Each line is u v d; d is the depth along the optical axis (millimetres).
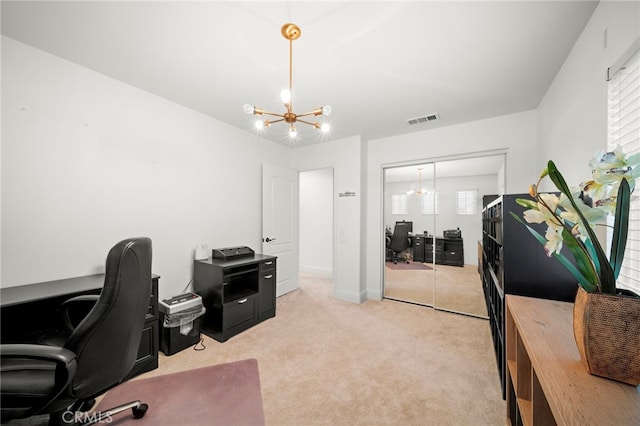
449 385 1811
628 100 1156
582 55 1576
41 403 981
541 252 1509
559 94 2006
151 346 1992
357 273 3627
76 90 1991
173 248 2645
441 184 3502
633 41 1076
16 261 1733
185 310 2322
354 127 3318
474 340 2467
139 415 1494
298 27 1554
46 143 1855
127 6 1419
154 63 1973
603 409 605
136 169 2354
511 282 1575
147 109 2424
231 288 2967
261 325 2824
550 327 1054
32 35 1668
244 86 2303
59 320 1795
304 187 5488
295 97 2490
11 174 1717
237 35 1649
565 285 1456
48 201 1864
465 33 1603
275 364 2064
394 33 1607
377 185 3836
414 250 3727
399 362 2092
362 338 2512
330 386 1798
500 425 1467
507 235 1591
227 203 3223
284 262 3982
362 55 1839
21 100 1750
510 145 2865
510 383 1456
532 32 1586
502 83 2217
